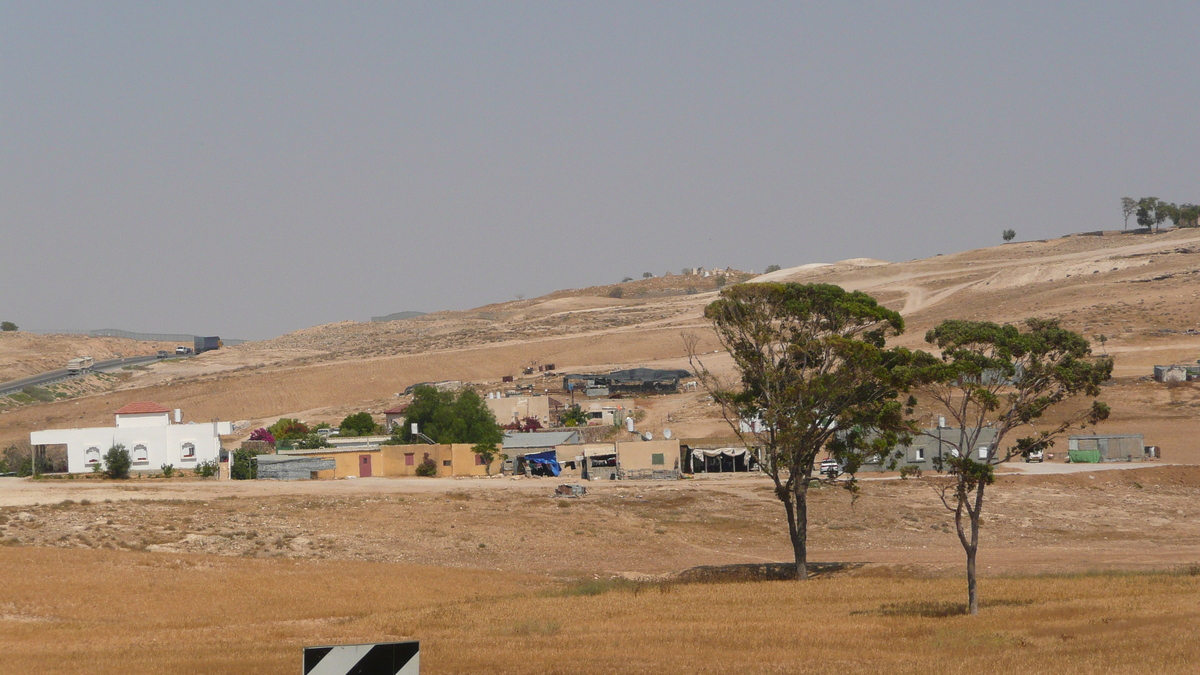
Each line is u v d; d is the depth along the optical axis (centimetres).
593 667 3084
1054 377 4284
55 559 5400
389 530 7269
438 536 7150
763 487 9075
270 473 9788
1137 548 6950
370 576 5481
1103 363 4262
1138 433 11269
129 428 10006
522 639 3631
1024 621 3850
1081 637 3409
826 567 6112
